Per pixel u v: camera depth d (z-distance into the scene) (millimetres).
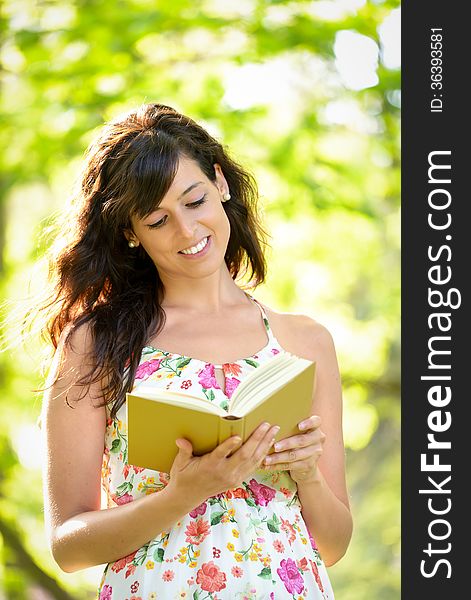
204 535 3506
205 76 9000
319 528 3766
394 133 9570
